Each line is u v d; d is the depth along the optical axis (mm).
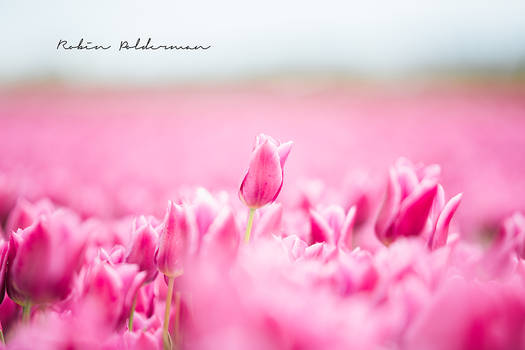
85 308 817
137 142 7797
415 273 775
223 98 21188
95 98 20344
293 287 731
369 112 14469
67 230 858
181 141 8102
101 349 799
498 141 7516
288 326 681
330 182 4148
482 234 2680
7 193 1386
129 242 918
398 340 733
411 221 933
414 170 966
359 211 1258
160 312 1008
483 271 998
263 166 885
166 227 838
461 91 20000
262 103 18594
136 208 2246
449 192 3586
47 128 9641
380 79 29750
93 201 1922
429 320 707
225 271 802
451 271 890
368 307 766
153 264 900
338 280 786
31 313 911
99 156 5609
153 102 19125
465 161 5562
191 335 784
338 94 22094
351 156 6062
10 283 855
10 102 17422
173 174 4074
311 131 9875
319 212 1013
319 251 874
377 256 836
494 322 700
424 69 31500
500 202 2695
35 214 1009
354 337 684
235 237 810
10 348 772
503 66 27656
